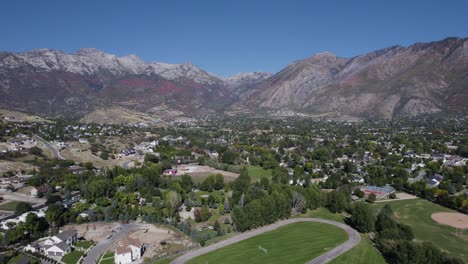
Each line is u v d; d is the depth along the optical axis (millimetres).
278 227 149875
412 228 147750
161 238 142375
